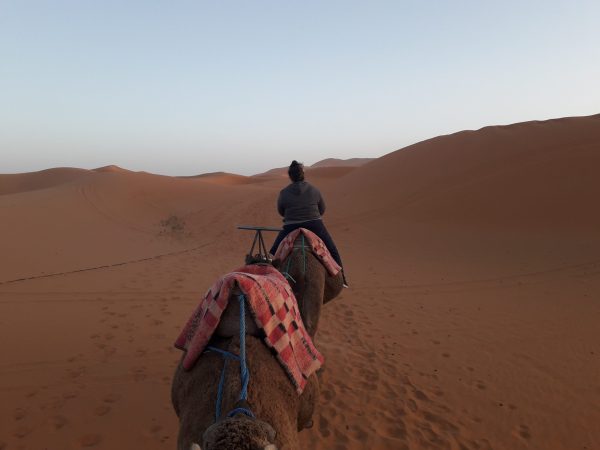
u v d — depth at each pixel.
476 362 6.98
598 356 7.21
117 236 17.30
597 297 10.23
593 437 5.13
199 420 2.21
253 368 2.43
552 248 14.88
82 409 5.21
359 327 8.38
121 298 9.48
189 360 2.59
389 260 14.19
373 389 6.02
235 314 2.70
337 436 4.92
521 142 25.41
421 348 7.47
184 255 14.77
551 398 5.95
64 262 12.40
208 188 35.50
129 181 31.83
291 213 5.17
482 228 17.94
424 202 21.45
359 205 22.72
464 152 26.23
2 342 6.93
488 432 5.16
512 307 9.65
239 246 16.95
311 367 2.83
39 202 22.69
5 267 11.36
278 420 2.26
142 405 5.35
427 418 5.40
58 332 7.45
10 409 5.14
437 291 10.82
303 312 4.27
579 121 27.94
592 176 19.91
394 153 32.66
